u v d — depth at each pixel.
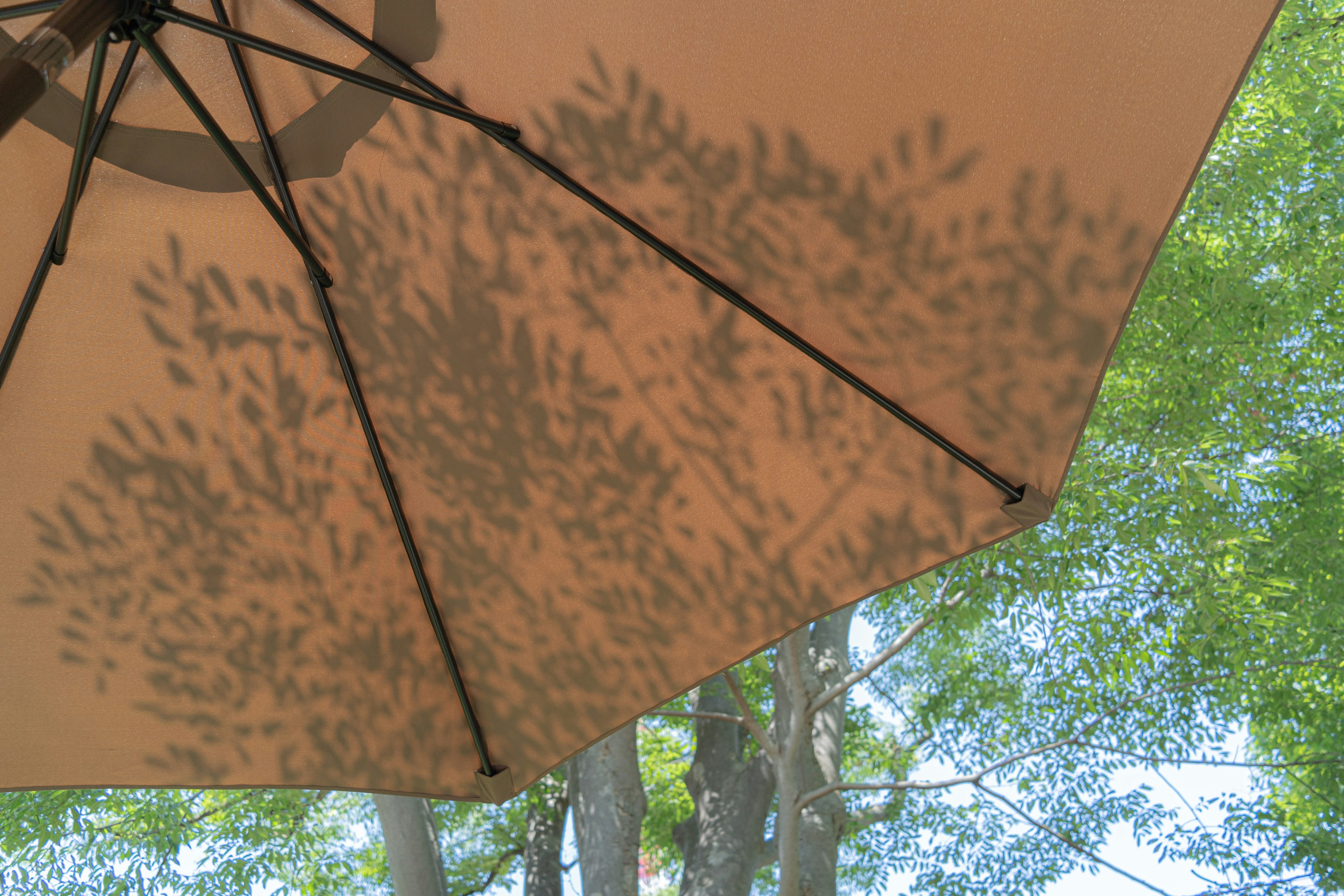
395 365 2.31
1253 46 1.53
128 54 1.87
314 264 2.14
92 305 2.18
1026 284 1.82
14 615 2.25
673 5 1.82
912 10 1.71
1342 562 6.67
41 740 2.27
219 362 2.28
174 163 2.09
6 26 1.92
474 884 9.66
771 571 2.15
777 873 10.34
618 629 2.28
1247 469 6.74
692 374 2.16
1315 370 6.83
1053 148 1.71
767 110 1.87
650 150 1.98
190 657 2.33
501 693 2.36
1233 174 6.61
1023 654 7.40
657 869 11.78
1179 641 6.62
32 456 2.21
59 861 6.82
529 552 2.33
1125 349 6.68
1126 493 5.84
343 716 2.38
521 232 2.14
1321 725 7.26
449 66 1.99
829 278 1.98
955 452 1.96
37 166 2.05
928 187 1.83
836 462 2.08
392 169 2.13
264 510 2.35
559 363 2.23
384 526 2.39
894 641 9.06
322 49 2.04
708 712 7.46
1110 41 1.61
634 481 2.24
